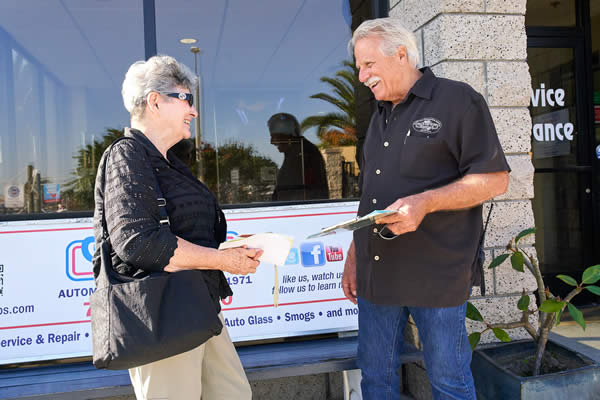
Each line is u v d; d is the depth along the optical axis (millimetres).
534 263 2486
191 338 1404
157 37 3146
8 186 2975
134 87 1604
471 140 1761
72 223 2750
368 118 3338
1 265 2639
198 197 1626
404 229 1604
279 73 3283
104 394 2279
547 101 4051
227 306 2836
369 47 1876
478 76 2717
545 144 4059
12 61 2988
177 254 1437
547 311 2289
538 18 4008
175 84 1636
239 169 3260
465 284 1864
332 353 2658
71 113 3053
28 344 2615
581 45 4062
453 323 1862
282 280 2914
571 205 4117
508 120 2750
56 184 3025
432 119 1812
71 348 2656
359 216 2090
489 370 2428
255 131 3273
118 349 1359
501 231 2740
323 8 3283
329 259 2986
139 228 1398
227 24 3213
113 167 1477
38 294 2658
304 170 3307
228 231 2928
